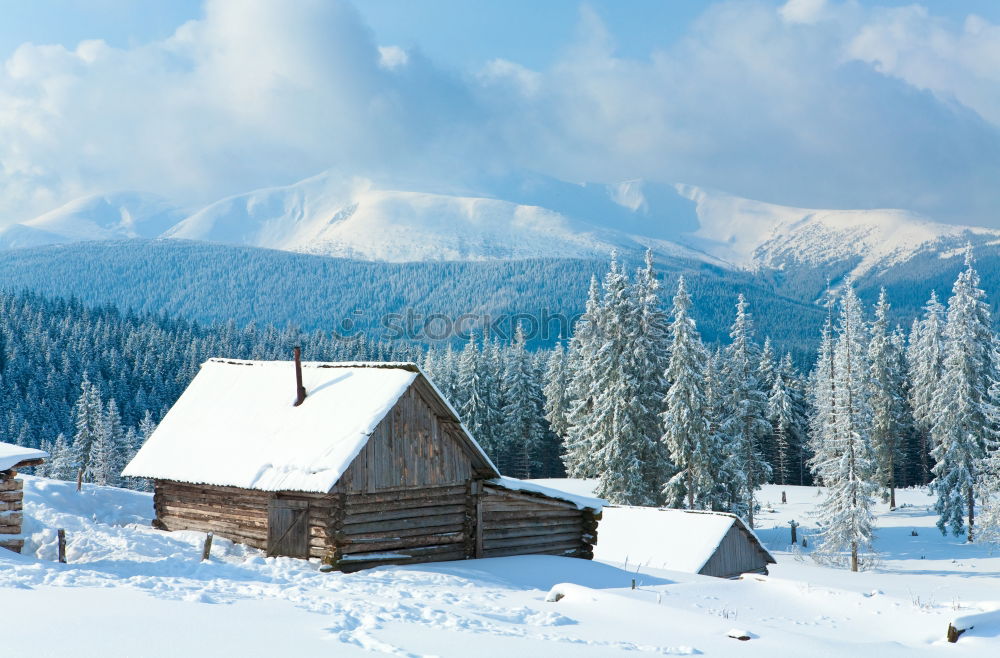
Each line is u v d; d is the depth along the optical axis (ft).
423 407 81.92
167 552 72.69
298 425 81.51
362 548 75.77
